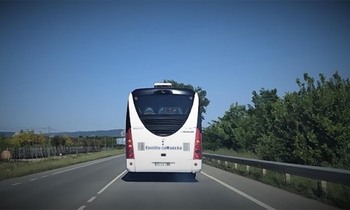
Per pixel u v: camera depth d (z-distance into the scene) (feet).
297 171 53.16
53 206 40.04
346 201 39.83
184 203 41.81
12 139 311.47
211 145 203.00
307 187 50.08
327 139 76.89
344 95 77.71
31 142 315.17
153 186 58.03
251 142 153.69
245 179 68.90
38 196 47.62
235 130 170.09
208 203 41.81
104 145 476.54
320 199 43.19
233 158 91.25
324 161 74.08
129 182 64.23
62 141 351.05
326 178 44.11
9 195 48.78
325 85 84.58
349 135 72.64
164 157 59.16
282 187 54.80
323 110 78.23
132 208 38.81
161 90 59.93
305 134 81.05
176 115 59.57
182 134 59.31
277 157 93.91
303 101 81.51
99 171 92.99
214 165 114.62
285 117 90.27
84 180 68.90
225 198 45.42
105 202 42.55
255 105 167.43
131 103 60.18
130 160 59.31
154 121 59.36
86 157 178.09
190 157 59.21
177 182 63.62
